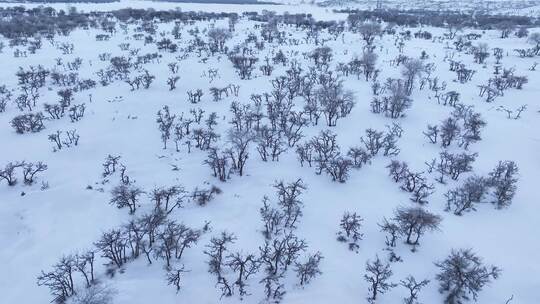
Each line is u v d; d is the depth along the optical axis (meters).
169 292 25.38
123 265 27.50
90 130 48.72
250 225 31.88
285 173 39.44
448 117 52.59
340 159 39.91
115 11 153.62
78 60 76.69
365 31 101.06
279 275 26.88
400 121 51.94
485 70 75.81
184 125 47.69
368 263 28.11
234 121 47.06
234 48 88.50
